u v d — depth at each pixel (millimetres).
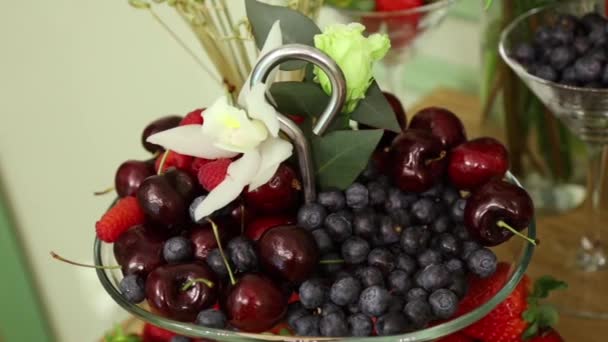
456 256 501
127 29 910
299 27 513
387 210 520
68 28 909
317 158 509
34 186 1011
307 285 476
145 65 943
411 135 523
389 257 488
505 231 501
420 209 515
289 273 478
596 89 577
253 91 472
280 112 502
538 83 602
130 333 630
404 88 927
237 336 466
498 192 496
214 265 485
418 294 477
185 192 501
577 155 708
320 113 510
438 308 471
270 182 500
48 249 1063
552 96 604
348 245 489
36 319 1101
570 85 607
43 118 969
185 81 946
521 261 498
